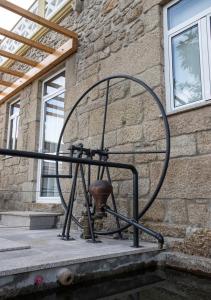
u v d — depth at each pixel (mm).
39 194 4449
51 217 3588
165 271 2162
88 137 3496
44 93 4848
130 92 3037
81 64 3854
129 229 2709
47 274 1618
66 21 4359
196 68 2594
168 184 2484
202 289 1759
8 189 5199
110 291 1738
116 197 2949
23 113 5109
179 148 2453
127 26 3234
